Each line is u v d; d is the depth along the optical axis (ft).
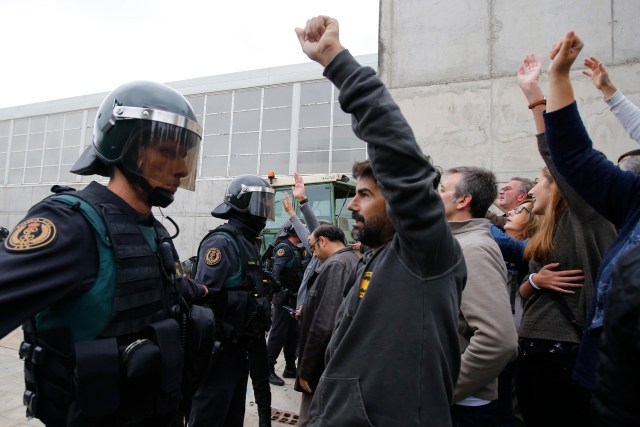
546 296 6.28
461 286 4.23
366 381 3.90
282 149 44.06
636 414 2.87
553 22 16.85
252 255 9.49
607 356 3.08
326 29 4.12
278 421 12.06
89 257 3.87
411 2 19.16
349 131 41.52
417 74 18.89
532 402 6.29
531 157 16.85
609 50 16.08
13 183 56.54
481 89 17.79
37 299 3.49
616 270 3.16
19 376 14.69
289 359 16.17
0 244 3.69
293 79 43.83
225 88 46.75
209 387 8.41
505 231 10.02
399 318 3.88
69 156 52.70
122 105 4.39
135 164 4.42
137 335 4.14
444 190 6.68
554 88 5.57
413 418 3.72
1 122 58.54
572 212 6.05
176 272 5.07
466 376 5.16
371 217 4.85
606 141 15.93
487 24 17.85
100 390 3.66
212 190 43.57
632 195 4.97
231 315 8.61
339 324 4.81
